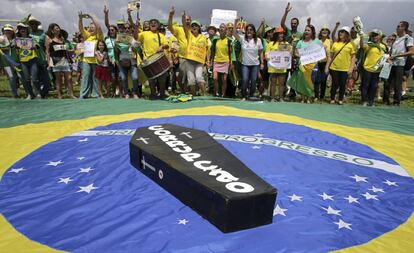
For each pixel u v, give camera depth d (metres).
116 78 10.33
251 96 9.40
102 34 9.59
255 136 5.33
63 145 5.03
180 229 2.85
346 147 5.05
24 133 5.68
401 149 5.10
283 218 3.04
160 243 2.67
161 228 2.87
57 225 2.97
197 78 9.45
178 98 8.43
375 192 3.67
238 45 9.56
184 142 3.87
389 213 3.25
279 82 9.23
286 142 5.10
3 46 9.44
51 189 3.66
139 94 10.16
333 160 4.51
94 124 6.16
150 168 3.73
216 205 2.78
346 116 7.08
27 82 9.14
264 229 2.85
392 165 4.46
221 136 5.28
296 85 9.30
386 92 10.00
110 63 9.82
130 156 4.15
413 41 9.02
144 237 2.76
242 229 2.81
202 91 9.65
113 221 3.00
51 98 9.92
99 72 9.66
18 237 2.80
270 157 4.46
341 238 2.79
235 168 3.21
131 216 3.07
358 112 7.52
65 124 6.20
